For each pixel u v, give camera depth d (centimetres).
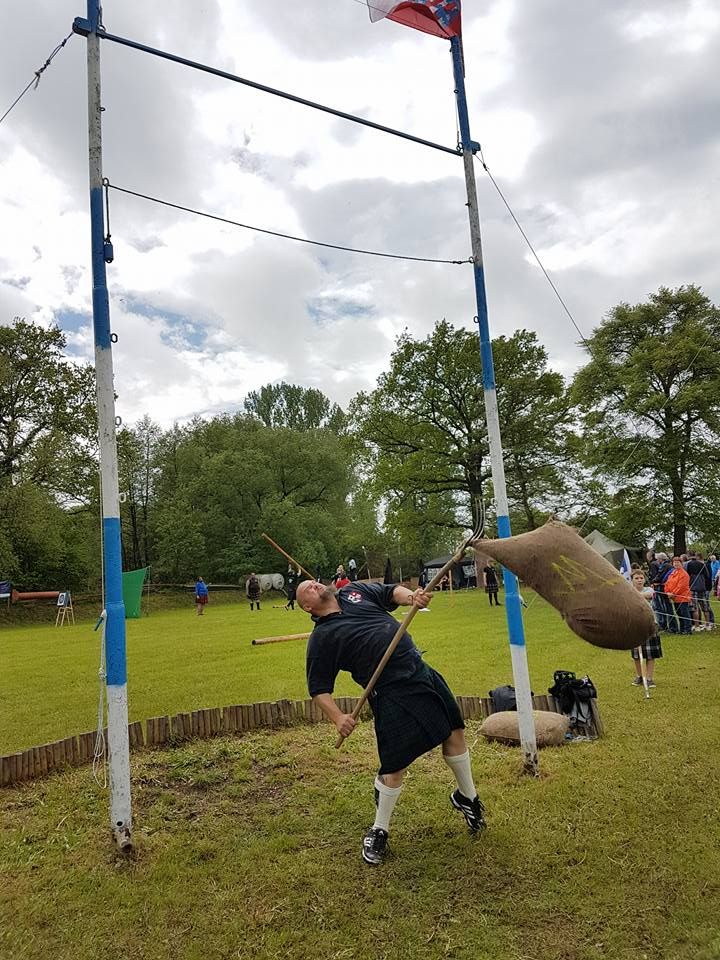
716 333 2409
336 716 360
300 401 6569
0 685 938
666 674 784
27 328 3219
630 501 2411
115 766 367
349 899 312
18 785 480
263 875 337
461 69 511
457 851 354
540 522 2775
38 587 3553
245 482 4528
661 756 480
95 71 398
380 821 351
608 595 320
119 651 372
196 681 883
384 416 2947
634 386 2278
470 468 2812
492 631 1298
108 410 380
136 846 368
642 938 274
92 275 387
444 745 375
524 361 2811
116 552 376
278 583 4212
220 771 491
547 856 343
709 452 2306
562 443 2755
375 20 474
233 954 275
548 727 524
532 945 273
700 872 319
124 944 285
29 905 315
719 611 1534
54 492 3297
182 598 3541
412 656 365
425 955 270
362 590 394
